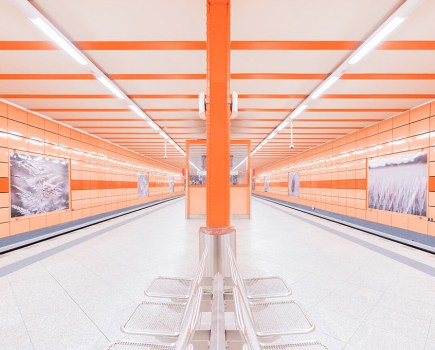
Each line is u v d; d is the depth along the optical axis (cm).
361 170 801
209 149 198
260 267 363
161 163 2048
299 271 347
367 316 233
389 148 666
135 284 304
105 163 1021
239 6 261
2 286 300
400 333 207
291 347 126
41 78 427
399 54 347
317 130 839
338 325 218
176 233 621
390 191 658
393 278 323
